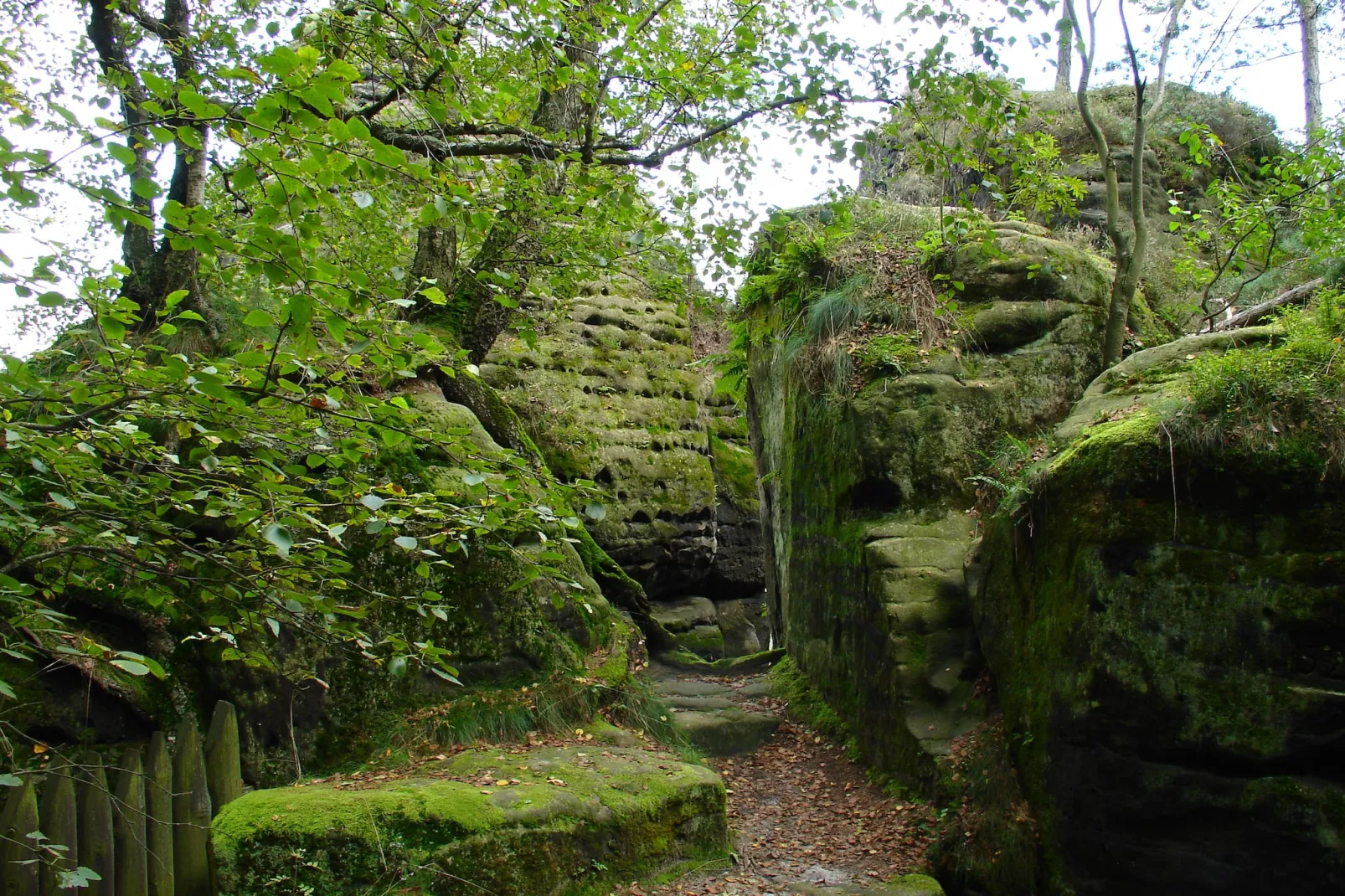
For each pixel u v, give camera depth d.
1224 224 7.53
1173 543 4.29
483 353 8.08
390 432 2.97
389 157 2.37
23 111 2.86
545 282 8.49
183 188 6.67
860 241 8.14
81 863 3.94
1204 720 4.12
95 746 5.14
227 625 3.41
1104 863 4.32
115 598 5.33
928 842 5.20
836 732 6.98
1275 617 4.09
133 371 2.72
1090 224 9.34
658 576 11.76
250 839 4.09
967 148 6.91
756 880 4.94
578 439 11.10
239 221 5.50
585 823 4.70
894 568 6.36
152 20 6.24
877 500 6.98
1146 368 5.55
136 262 7.04
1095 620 4.39
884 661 6.25
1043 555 4.98
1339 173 6.95
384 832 4.25
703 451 12.47
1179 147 10.57
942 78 6.12
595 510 3.05
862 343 7.46
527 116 7.26
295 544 2.96
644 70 5.93
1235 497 4.24
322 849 4.13
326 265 2.39
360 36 5.08
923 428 6.86
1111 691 4.29
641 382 12.19
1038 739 4.75
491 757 5.43
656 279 8.36
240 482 3.26
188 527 5.25
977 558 6.27
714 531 12.28
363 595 5.83
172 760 4.38
